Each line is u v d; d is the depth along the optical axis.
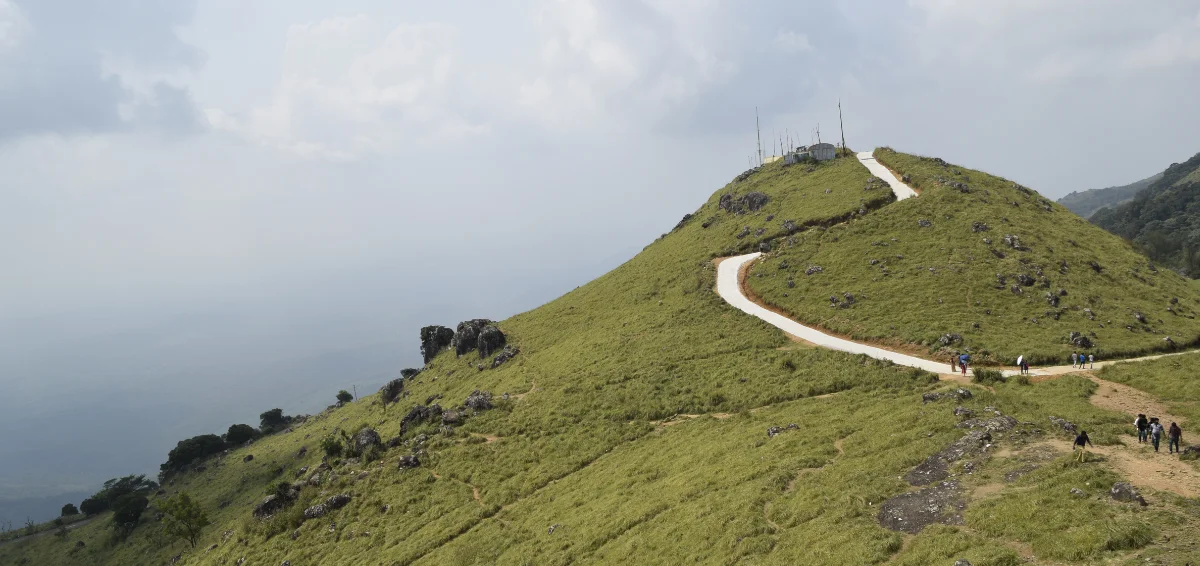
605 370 83.81
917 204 106.06
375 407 144.00
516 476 62.94
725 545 33.06
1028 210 106.50
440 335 153.38
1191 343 68.44
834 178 134.75
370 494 68.38
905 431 42.16
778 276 98.44
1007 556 23.77
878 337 74.12
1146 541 22.64
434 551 51.72
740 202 142.38
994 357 63.84
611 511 45.62
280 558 61.91
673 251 135.00
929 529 27.86
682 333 88.88
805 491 36.47
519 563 42.31
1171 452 31.62
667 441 59.41
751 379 69.06
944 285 81.62
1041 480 29.62
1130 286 84.19
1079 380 52.72
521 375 95.75
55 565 121.06
